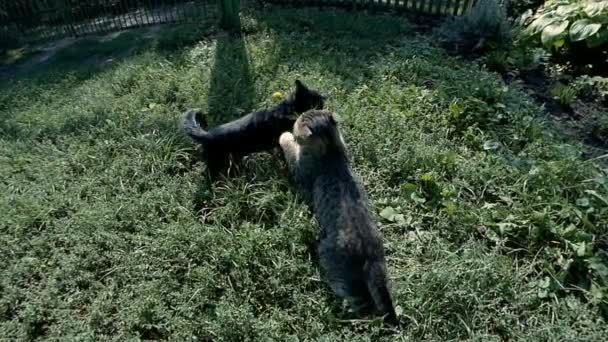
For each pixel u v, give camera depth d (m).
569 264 1.09
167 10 2.61
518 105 1.56
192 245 1.15
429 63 1.79
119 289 1.08
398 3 2.38
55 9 2.54
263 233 1.17
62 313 1.04
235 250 1.14
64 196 1.31
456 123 1.52
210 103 1.64
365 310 1.04
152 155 1.41
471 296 1.02
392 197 1.29
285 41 2.00
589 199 1.24
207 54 1.97
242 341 0.99
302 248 1.15
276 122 1.35
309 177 1.25
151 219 1.24
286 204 1.27
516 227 1.18
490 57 1.84
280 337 0.98
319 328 1.00
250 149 1.37
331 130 1.22
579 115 1.61
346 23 2.15
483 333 0.99
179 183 1.34
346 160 1.25
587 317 1.00
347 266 1.05
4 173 1.41
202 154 1.40
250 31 2.19
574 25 1.80
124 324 1.02
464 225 1.20
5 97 1.90
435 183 1.30
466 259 1.10
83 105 1.71
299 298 1.06
